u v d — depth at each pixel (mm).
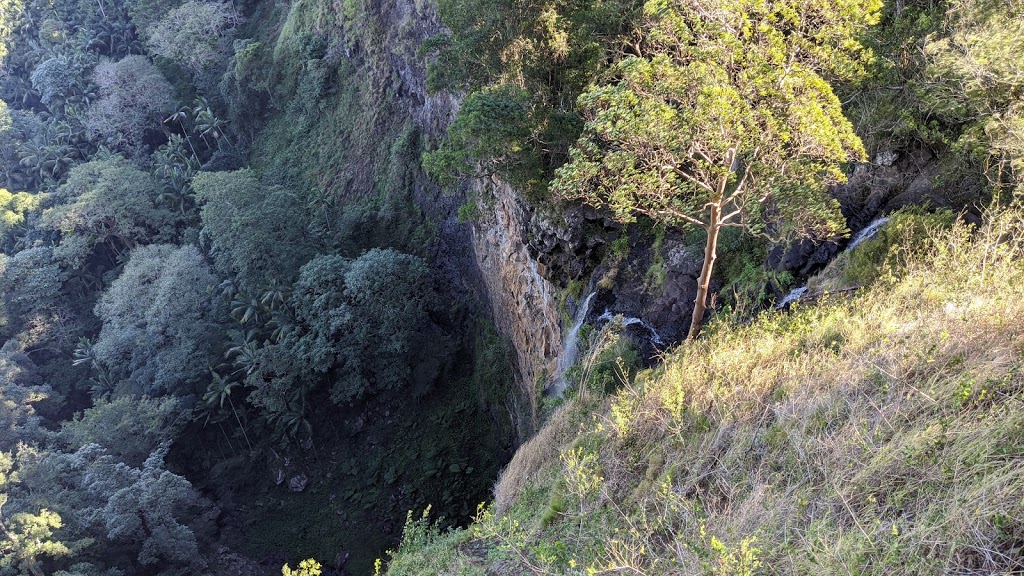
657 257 19047
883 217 13672
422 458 37812
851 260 13258
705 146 12250
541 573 8922
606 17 19359
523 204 23062
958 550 5207
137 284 43938
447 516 35438
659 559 7582
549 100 21312
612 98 12172
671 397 10875
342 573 35281
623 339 17828
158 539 31156
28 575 27719
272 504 38844
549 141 19922
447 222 41688
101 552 30906
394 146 44938
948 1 12609
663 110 11555
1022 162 10023
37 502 30062
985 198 11945
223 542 37219
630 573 7500
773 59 11484
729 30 12008
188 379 40531
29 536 27406
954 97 11742
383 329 38625
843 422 7938
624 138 12219
